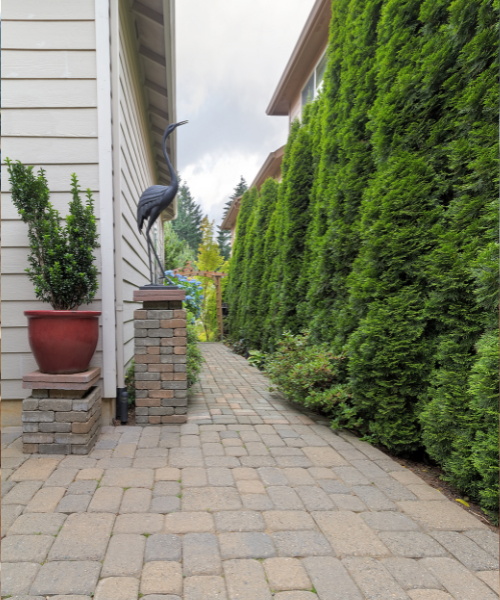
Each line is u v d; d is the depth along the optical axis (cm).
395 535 172
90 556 152
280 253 619
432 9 254
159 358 315
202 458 249
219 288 1252
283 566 149
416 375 265
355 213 357
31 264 278
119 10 357
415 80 262
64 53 302
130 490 205
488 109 210
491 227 211
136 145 500
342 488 215
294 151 551
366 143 346
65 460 241
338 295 378
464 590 139
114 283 313
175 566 148
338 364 346
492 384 191
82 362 265
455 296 229
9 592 132
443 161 253
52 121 302
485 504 193
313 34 768
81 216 276
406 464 261
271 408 376
